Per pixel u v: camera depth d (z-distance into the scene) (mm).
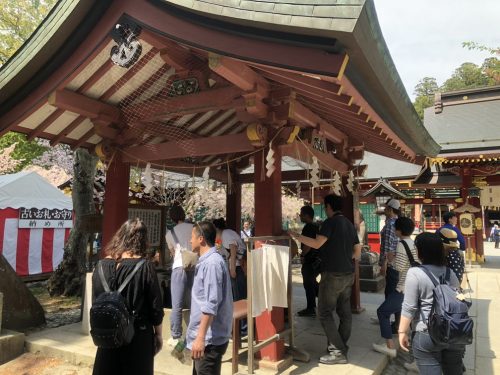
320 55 2520
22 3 11227
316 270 6312
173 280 4406
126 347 2582
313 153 4902
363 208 15180
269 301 3854
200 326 2666
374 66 2639
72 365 4359
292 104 3832
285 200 19484
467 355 5086
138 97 4754
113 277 2598
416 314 2889
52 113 4832
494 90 19359
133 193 7914
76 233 8219
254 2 2643
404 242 4625
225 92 4039
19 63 4023
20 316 5508
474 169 15492
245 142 4195
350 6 2211
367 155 19500
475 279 11836
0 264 5508
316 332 5359
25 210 10242
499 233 28078
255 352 3846
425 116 20422
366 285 9477
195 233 2955
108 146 5074
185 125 5250
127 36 3604
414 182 16984
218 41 3010
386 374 4258
